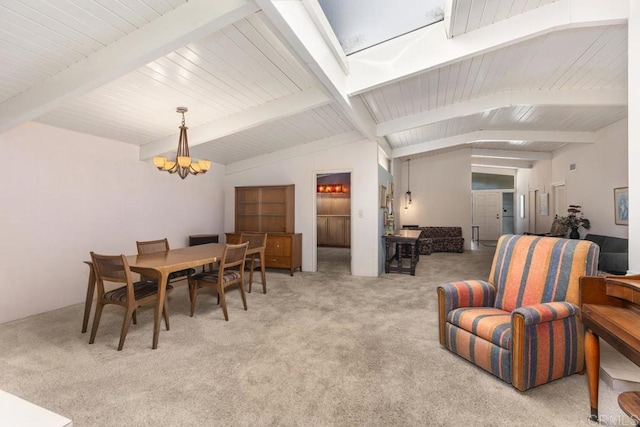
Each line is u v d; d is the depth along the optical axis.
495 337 2.04
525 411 1.73
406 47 2.99
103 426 1.63
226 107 3.69
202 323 3.13
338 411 1.75
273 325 3.07
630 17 2.27
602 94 4.05
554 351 1.96
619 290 1.57
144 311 3.52
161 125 3.97
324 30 2.48
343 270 5.89
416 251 6.71
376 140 5.29
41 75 2.55
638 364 1.22
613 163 5.81
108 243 4.18
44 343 2.65
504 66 3.38
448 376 2.11
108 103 3.26
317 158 5.67
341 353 2.46
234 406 1.79
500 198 11.77
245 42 2.50
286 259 5.46
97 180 4.05
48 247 3.54
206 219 5.92
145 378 2.10
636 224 2.18
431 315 3.36
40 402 1.83
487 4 2.38
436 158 9.54
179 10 2.01
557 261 2.22
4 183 3.20
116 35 2.19
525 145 8.09
